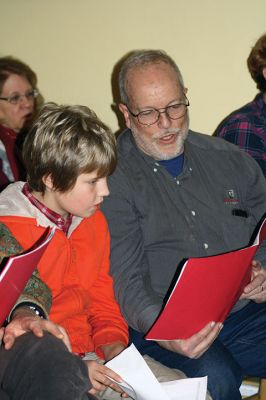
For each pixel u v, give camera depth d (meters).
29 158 1.46
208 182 1.89
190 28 2.41
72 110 1.48
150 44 2.46
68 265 1.56
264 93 2.27
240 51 2.39
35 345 1.13
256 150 2.21
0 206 1.48
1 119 2.43
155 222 1.82
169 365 1.69
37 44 2.56
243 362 1.89
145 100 1.75
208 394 1.53
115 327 1.61
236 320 1.89
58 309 1.52
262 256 1.90
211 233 1.85
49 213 1.51
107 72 2.52
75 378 1.06
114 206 1.78
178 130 1.79
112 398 1.52
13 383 1.08
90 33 2.49
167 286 1.80
